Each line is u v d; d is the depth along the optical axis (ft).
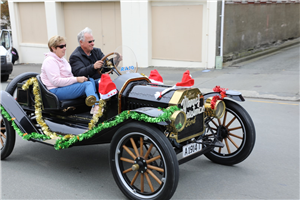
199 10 35.09
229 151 12.35
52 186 10.99
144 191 10.07
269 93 23.73
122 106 11.03
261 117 18.35
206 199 9.93
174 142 10.57
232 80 28.76
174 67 38.27
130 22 39.19
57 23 45.11
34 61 49.83
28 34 49.39
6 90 14.42
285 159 12.74
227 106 12.03
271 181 11.00
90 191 10.62
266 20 44.47
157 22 38.24
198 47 36.11
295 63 34.01
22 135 12.11
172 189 8.83
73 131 12.05
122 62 12.84
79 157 13.64
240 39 39.11
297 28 55.11
